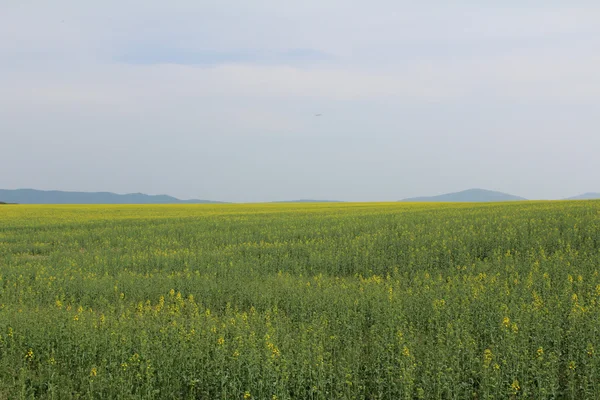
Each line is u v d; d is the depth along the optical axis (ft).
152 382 34.45
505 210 135.03
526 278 57.62
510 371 32.76
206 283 62.90
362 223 117.60
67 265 81.15
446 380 32.89
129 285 63.67
